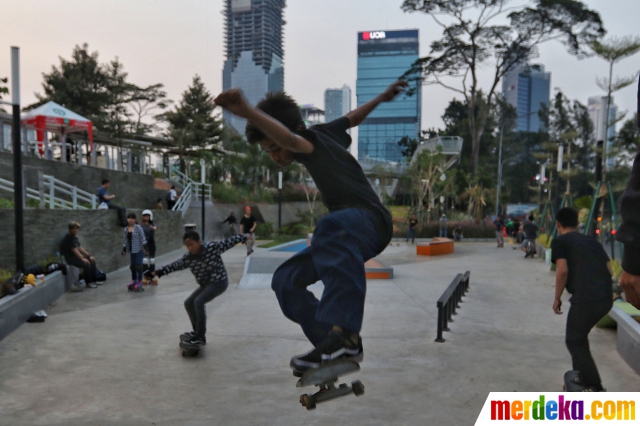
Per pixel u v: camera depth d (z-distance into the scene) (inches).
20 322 266.2
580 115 2726.4
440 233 1175.6
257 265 451.2
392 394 168.6
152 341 238.5
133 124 1585.9
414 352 219.9
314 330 70.3
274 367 199.0
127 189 862.5
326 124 79.7
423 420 147.3
